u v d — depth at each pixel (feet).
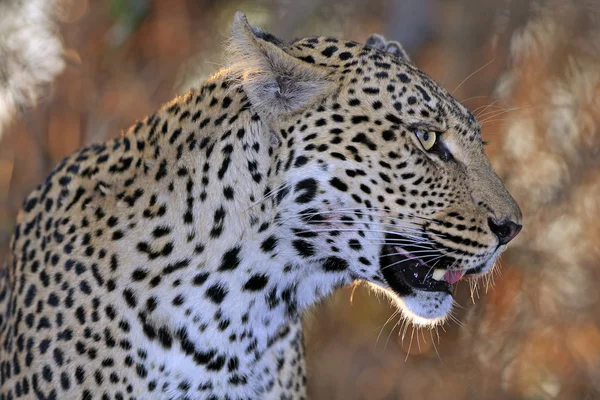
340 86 27.73
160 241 28.27
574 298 44.96
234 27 27.45
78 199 29.86
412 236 28.09
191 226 28.12
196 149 28.32
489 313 45.19
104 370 28.09
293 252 28.30
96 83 45.78
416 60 46.21
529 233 44.96
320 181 27.50
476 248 28.48
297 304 29.50
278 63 27.43
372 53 28.37
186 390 28.58
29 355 28.81
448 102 28.43
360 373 45.19
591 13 45.24
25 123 44.93
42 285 29.17
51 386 28.37
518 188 45.19
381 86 27.71
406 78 27.96
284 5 48.01
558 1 45.44
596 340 44.86
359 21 47.80
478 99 45.09
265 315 28.89
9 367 29.89
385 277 28.68
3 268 33.30
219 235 27.96
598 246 44.60
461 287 45.24
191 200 28.17
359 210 27.68
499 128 45.03
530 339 45.06
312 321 45.78
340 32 48.11
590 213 44.83
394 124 27.61
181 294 28.17
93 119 45.57
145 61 46.80
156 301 28.19
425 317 29.63
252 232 27.91
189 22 47.21
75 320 28.32
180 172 28.40
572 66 45.55
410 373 45.06
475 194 28.37
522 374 45.01
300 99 27.68
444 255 28.50
